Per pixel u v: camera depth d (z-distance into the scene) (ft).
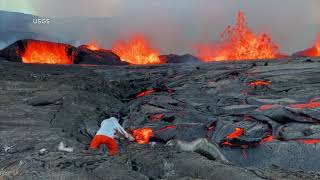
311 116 34.06
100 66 104.78
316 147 28.04
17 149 29.37
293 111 35.24
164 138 35.68
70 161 23.57
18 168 23.13
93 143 27.89
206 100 48.85
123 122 42.55
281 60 86.33
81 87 63.67
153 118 42.39
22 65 99.14
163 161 22.29
